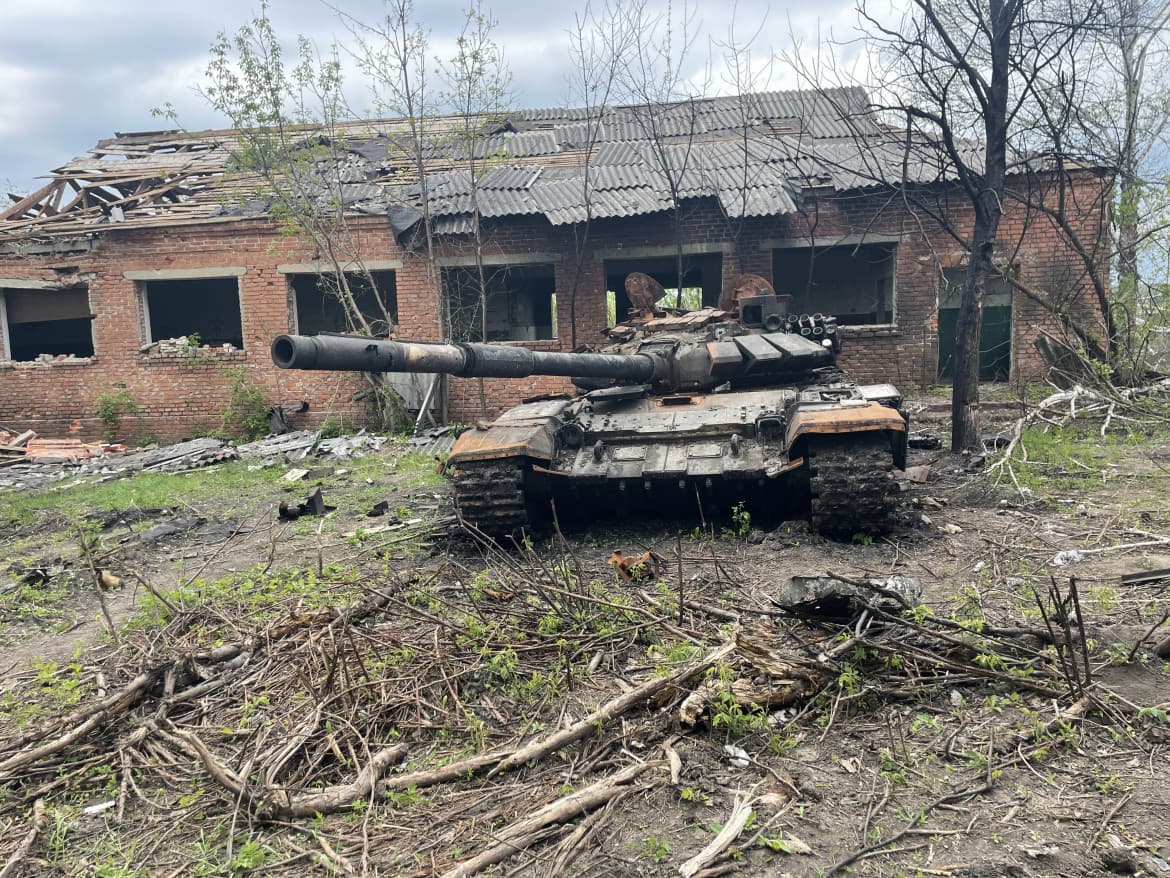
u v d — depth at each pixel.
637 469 7.13
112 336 17.66
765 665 4.02
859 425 6.47
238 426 17.39
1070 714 3.66
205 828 3.38
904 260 15.97
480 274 15.93
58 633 6.09
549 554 7.12
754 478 6.99
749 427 7.36
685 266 18.55
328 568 6.94
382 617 5.53
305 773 3.68
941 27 10.23
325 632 5.00
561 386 17.12
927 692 3.96
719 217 16.14
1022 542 6.67
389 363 5.40
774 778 3.40
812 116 17.81
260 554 8.12
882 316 19.59
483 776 3.57
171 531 9.34
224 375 17.55
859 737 3.68
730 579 5.86
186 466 14.65
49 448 17.03
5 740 4.22
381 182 17.62
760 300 10.22
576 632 4.86
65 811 3.54
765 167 16.09
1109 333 13.91
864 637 4.14
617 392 8.36
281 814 3.37
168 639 5.33
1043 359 15.40
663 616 5.04
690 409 7.99
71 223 17.83
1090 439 11.19
